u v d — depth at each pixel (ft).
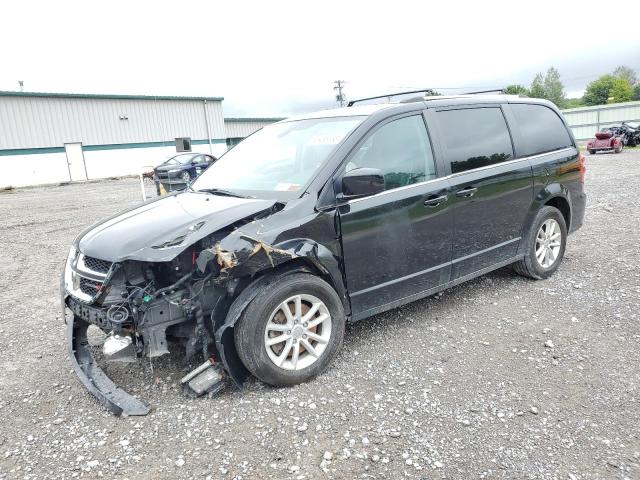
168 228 10.52
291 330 11.02
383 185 11.20
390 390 10.88
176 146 129.80
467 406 10.20
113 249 10.25
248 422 9.88
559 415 9.80
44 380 12.17
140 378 11.80
